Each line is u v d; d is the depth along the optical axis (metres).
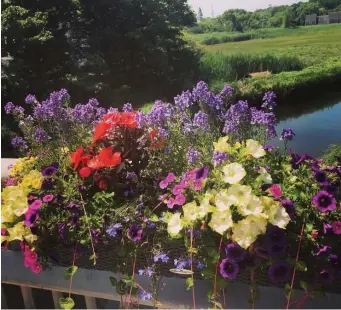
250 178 1.08
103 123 1.26
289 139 1.34
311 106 4.78
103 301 1.41
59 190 1.23
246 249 1.00
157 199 1.18
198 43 6.09
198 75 5.90
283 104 4.79
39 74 6.43
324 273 0.96
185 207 1.03
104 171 1.22
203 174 1.07
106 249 1.15
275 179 1.14
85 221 1.14
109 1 6.88
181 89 5.93
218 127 1.42
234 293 1.06
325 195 0.99
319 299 1.01
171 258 1.10
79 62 6.68
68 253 1.20
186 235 1.04
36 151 1.56
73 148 1.46
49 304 1.50
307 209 1.02
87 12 7.05
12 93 6.13
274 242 0.95
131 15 6.93
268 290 1.04
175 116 1.41
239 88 4.77
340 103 4.79
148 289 1.12
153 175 1.23
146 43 6.48
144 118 1.28
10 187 1.26
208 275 1.02
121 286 1.13
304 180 1.09
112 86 6.68
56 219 1.17
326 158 2.02
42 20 6.39
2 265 1.32
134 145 1.26
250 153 1.12
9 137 4.81
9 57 6.39
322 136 3.93
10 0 6.64
